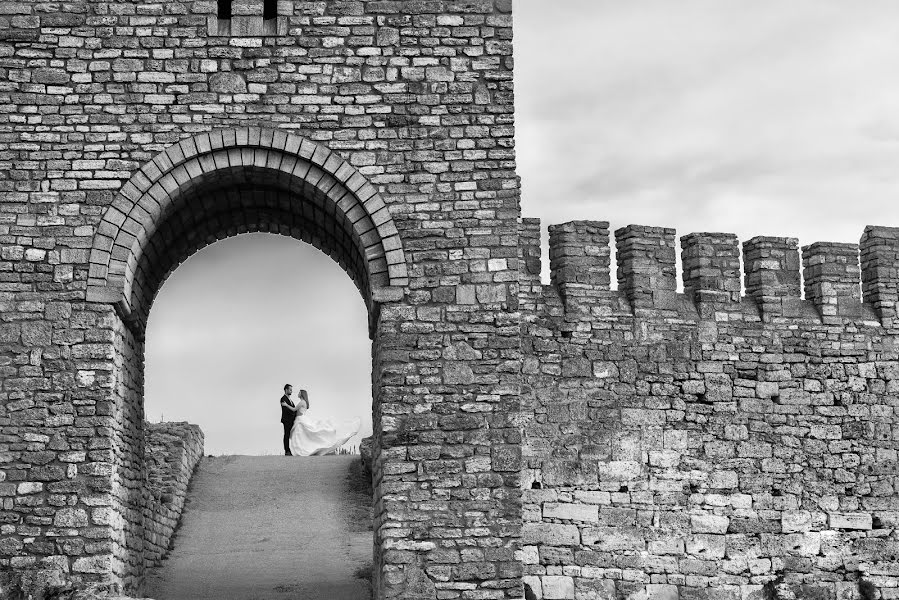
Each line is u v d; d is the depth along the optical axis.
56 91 19.50
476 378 19.34
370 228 19.67
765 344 23.77
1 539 18.30
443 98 19.95
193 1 19.84
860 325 24.27
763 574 22.94
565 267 23.30
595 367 23.00
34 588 18.12
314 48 19.92
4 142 19.31
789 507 23.23
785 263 24.27
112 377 18.91
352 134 19.77
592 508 22.52
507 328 19.50
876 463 23.73
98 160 19.38
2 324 18.88
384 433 19.14
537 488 22.42
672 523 22.75
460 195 19.73
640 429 22.94
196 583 22.89
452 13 20.19
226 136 19.55
